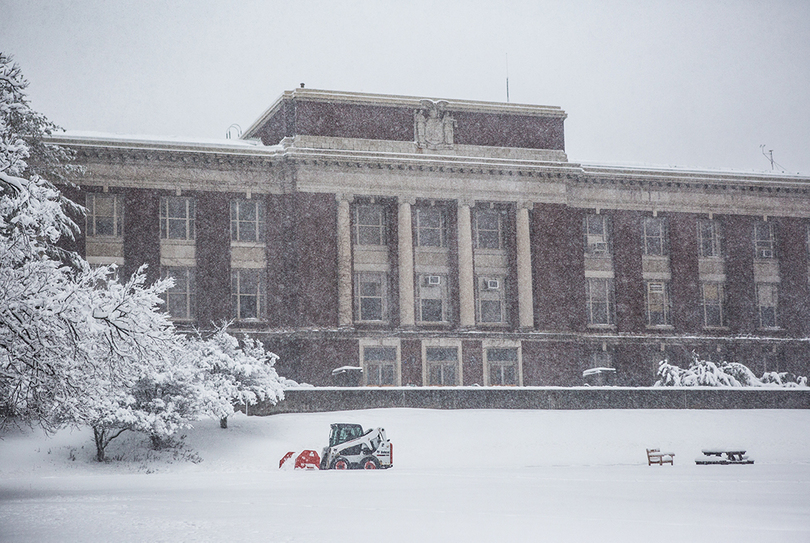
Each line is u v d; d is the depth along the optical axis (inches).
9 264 877.8
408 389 2290.8
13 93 1469.0
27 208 929.5
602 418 2207.2
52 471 1673.2
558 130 2881.4
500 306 2807.6
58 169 2385.6
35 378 875.4
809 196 3088.1
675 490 981.2
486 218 2824.8
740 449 2052.2
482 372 2723.9
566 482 1141.1
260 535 582.6
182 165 2610.7
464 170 2755.9
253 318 2642.7
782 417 2335.1
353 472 1520.7
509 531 604.7
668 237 2970.0
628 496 898.1
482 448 1958.7
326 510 756.6
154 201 2581.2
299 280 2618.1
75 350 858.8
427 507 782.5
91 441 1865.2
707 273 2997.0
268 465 1787.6
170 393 1780.3
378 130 2738.7
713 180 2994.6
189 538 570.3
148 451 1819.6
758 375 2979.8
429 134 2768.2
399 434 2005.4
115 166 2559.1
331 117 2706.7
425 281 2751.0
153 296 900.6
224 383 1929.1
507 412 2229.3
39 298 831.1
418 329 2704.2
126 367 916.0
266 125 2925.7
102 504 834.8
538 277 2800.2
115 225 2561.5
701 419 2262.6
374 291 2721.5
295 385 2300.7
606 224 2942.9
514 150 2834.6
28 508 793.6
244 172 2657.5
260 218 2679.6
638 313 2906.0
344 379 2513.5
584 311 2849.4
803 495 908.0
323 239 2647.6
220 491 1014.4
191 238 2623.0
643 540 560.4
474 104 2817.4
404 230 2706.7
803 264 3061.0
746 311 2994.6
